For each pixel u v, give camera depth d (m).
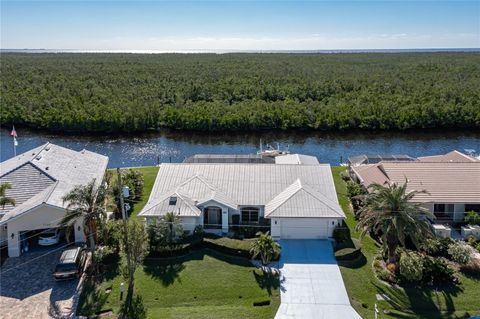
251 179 44.59
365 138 89.06
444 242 37.56
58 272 33.62
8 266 36.03
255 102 105.62
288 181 44.47
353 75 142.25
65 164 47.09
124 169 56.88
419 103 100.31
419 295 32.31
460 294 32.41
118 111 94.62
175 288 33.00
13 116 97.94
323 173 45.69
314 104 102.75
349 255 36.62
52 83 125.62
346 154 77.62
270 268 35.47
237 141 87.44
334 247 38.12
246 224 42.03
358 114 94.31
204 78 136.00
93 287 33.22
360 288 33.19
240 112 96.25
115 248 36.62
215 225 41.22
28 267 35.88
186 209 39.62
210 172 45.59
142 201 48.62
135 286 33.19
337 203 41.88
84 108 98.06
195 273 34.81
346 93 113.50
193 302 31.50
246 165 46.62
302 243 39.12
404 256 34.28
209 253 37.56
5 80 130.62
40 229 38.00
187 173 45.59
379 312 30.55
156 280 33.97
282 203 40.09
